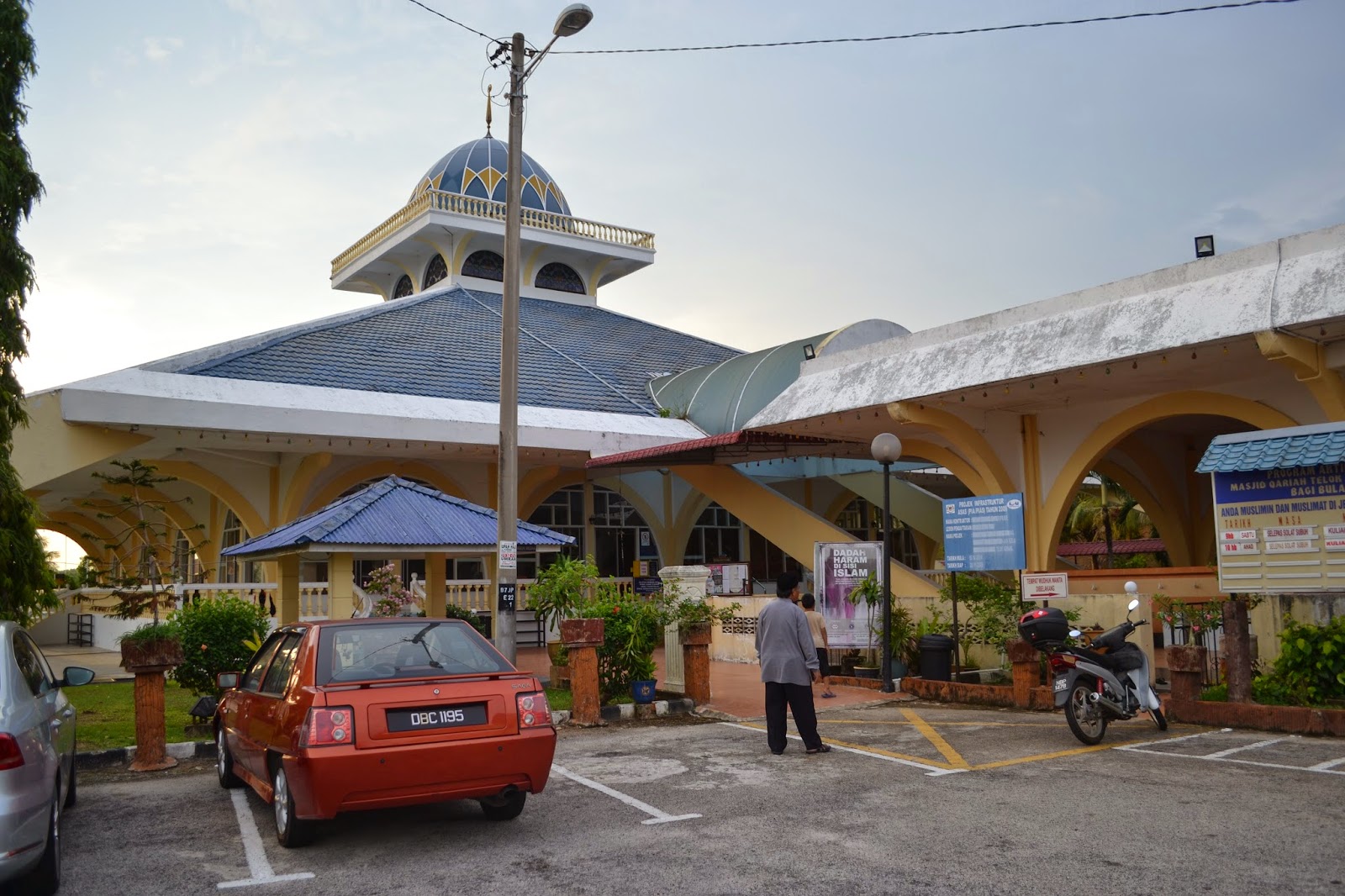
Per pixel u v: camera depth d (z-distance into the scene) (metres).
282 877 5.83
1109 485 32.78
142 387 18.22
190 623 11.56
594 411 24.70
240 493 22.09
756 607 17.75
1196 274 12.90
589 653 11.49
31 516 10.81
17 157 10.53
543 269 34.38
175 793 8.25
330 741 5.92
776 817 6.91
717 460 21.39
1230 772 8.01
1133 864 5.65
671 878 5.62
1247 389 14.16
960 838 6.26
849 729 10.88
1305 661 10.26
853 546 15.17
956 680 14.10
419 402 21.75
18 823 4.94
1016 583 16.09
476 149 33.75
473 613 18.62
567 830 6.72
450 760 6.12
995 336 15.09
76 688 14.70
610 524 26.45
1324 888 5.19
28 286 10.66
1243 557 10.27
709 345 33.00
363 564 23.28
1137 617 12.97
